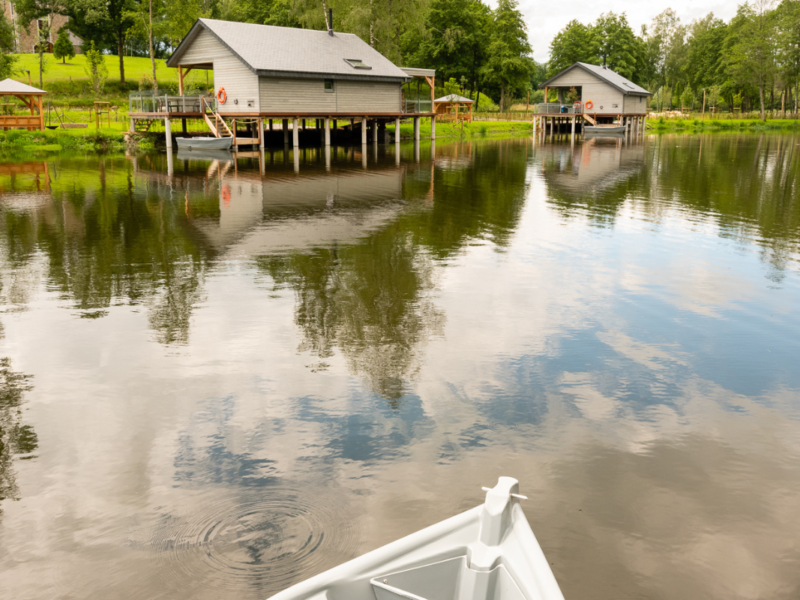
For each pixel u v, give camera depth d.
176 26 47.34
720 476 4.54
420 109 40.69
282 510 4.11
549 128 62.78
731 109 92.56
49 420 5.31
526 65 74.62
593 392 5.86
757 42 77.31
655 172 25.22
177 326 7.52
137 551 3.74
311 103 33.62
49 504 4.19
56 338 7.14
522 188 20.22
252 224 13.72
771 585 3.50
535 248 11.78
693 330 7.49
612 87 54.31
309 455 4.78
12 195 17.64
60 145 33.47
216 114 33.50
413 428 5.18
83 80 60.69
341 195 18.08
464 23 74.25
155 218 14.34
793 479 4.51
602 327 7.58
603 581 3.52
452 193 18.84
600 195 18.89
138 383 6.00
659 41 113.06
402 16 53.59
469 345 6.97
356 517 4.04
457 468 4.60
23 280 9.45
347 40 38.72
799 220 14.88
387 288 9.09
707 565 3.65
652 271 10.18
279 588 3.43
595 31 85.44
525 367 6.40
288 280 9.44
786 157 32.19
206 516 4.05
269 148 35.94
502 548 2.83
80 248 11.49
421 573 2.76
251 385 5.96
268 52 32.56
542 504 4.18
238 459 4.72
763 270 10.27
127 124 42.06
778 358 6.67
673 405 5.62
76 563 3.64
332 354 6.70
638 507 4.17
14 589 3.44
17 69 55.97
